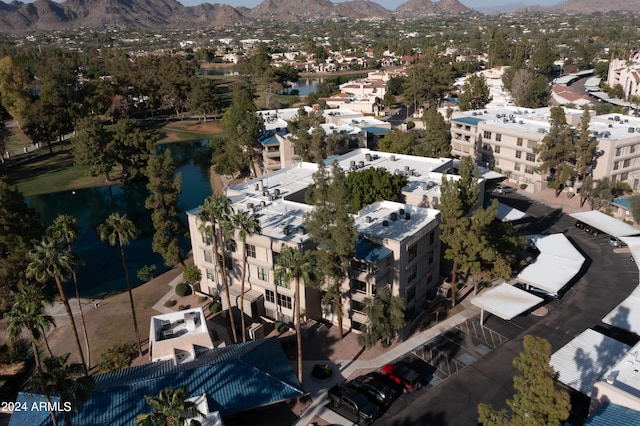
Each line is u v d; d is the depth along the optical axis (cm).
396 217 6825
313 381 5353
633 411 3934
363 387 5066
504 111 14112
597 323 6203
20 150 16825
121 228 5847
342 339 6084
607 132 10912
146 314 6981
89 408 4500
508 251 6800
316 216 5341
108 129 19200
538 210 10069
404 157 9800
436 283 7188
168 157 8031
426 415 4819
